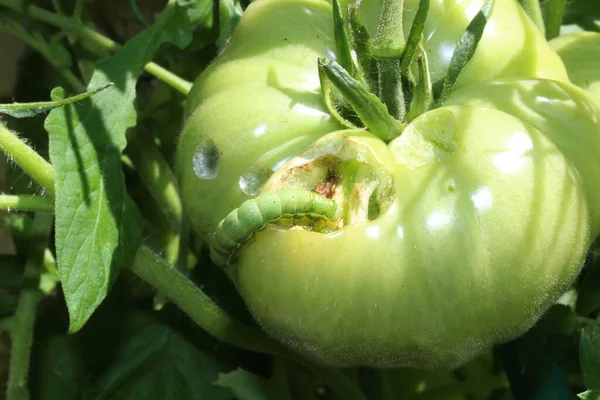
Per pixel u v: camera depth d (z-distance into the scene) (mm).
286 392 379
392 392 419
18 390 378
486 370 417
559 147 290
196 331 396
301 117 296
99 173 322
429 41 308
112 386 387
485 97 297
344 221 282
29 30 407
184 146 307
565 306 361
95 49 403
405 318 277
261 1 322
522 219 274
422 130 288
